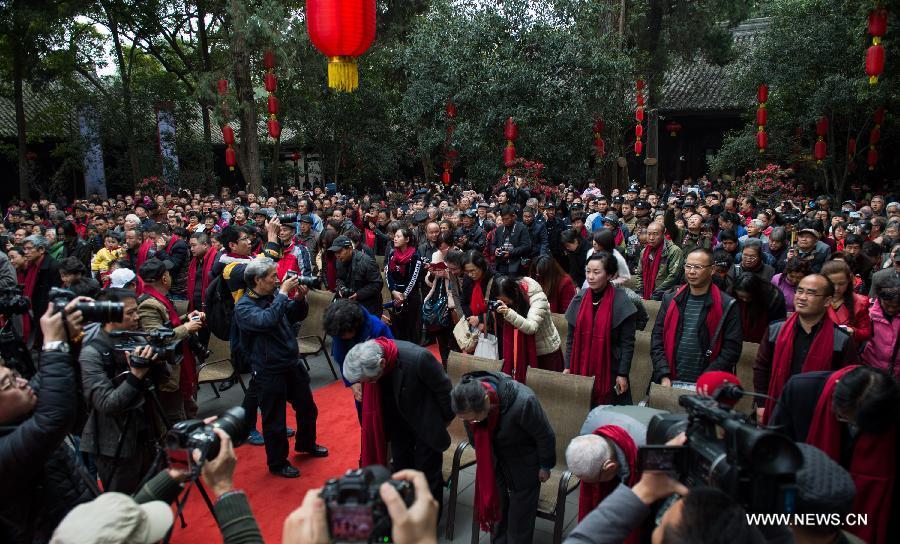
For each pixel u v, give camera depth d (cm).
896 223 763
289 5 1866
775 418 308
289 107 2119
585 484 304
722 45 1942
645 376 510
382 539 149
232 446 203
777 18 1597
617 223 894
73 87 1953
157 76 2019
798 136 1745
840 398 261
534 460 342
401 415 391
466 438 457
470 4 1408
